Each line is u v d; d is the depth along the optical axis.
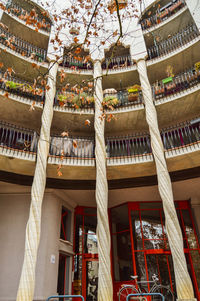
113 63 16.19
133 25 14.27
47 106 11.03
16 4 14.21
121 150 13.62
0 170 10.59
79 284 12.10
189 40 13.00
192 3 12.89
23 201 11.38
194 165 10.77
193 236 12.45
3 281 9.81
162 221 13.05
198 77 11.92
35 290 9.45
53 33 13.85
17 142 12.24
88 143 13.08
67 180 11.65
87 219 13.96
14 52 12.48
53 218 11.21
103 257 8.16
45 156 9.73
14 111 12.06
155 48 15.34
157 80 13.71
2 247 10.45
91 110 12.43
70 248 12.37
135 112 12.32
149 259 12.12
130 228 12.92
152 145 10.11
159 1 15.14
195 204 12.98
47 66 13.16
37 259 10.05
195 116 12.78
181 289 7.38
